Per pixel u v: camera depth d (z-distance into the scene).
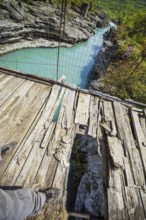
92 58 16.75
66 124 4.04
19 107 4.18
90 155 5.77
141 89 8.28
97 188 4.73
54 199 2.70
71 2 31.06
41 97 4.66
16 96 4.48
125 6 15.47
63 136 3.75
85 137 6.33
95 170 5.23
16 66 12.84
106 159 3.68
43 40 18.86
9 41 15.80
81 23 27.58
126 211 2.80
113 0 15.92
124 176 3.33
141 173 3.43
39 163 3.16
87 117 4.41
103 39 25.50
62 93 4.96
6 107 4.10
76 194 4.87
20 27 16.81
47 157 3.29
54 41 19.61
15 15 16.89
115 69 9.60
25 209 2.14
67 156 3.39
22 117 3.94
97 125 4.27
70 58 16.19
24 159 3.16
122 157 3.62
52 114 4.19
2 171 2.91
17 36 16.70
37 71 12.47
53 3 26.19
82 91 5.28
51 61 14.60
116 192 3.04
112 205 2.84
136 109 5.07
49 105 4.43
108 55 12.89
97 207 4.36
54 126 3.92
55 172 3.10
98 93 5.31
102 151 3.90
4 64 13.04
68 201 4.73
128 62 10.17
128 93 8.22
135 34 17.66
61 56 16.52
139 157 3.73
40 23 19.50
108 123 4.43
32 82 5.14
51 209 2.69
